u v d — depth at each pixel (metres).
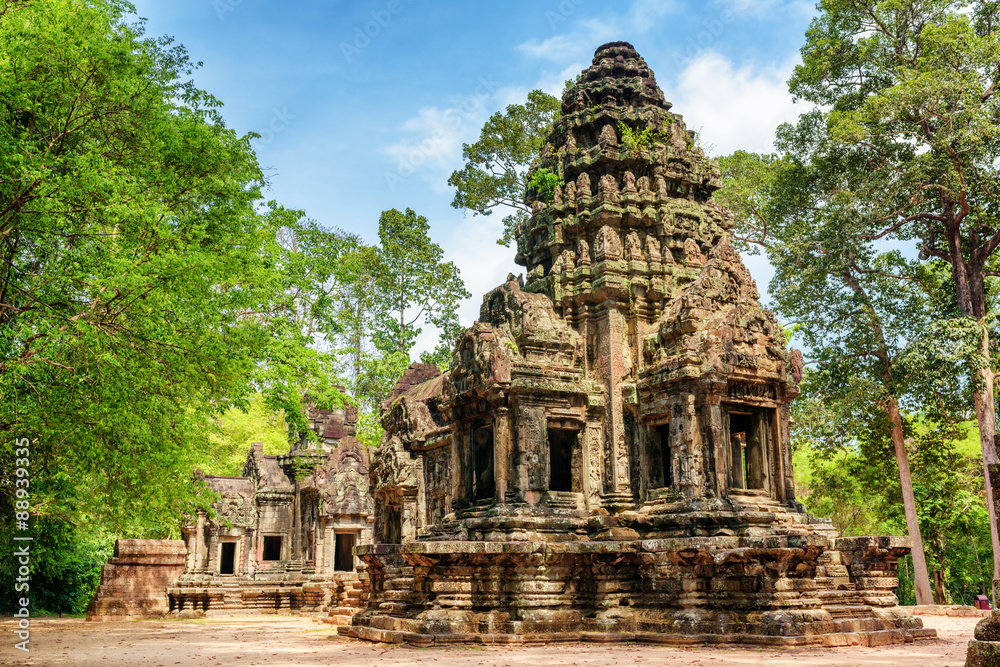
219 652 22.41
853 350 46.12
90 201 21.19
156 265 20.02
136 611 42.28
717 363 24.56
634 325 27.78
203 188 25.17
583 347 28.05
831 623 21.16
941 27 39.41
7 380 19.03
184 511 33.00
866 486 48.78
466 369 27.14
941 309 46.16
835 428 42.81
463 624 22.59
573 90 32.47
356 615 26.92
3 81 20.45
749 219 50.97
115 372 20.95
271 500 51.88
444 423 37.00
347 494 49.59
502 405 25.84
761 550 21.17
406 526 34.97
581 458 26.84
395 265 56.72
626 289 27.77
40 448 25.34
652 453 26.31
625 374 27.41
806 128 45.09
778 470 26.06
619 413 26.88
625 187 29.47
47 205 19.73
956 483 46.44
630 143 29.98
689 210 30.02
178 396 26.67
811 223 46.25
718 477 24.17
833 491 48.97
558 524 25.20
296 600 49.06
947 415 45.12
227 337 23.67
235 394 26.22
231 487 51.38
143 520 31.59
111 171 21.50
